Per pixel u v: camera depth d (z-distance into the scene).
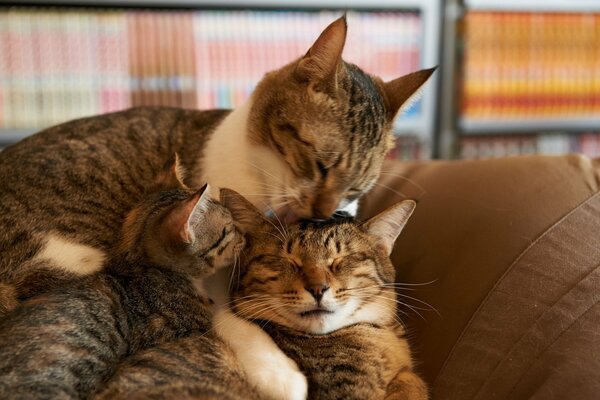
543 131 1.17
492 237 0.67
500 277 0.64
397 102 0.70
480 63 1.12
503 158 0.74
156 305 0.60
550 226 0.66
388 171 0.79
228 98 1.05
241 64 1.05
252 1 1.03
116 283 0.60
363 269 0.66
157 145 0.70
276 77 0.68
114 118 0.72
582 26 1.14
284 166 0.65
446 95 1.13
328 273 0.64
